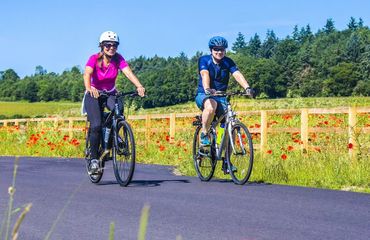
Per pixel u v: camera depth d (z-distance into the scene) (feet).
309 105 208.64
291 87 561.02
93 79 26.50
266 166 32.22
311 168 32.17
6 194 24.08
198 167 30.32
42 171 36.50
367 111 37.58
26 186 27.14
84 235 15.83
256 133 48.39
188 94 537.65
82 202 21.75
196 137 30.48
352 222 17.56
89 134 28.17
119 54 26.76
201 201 21.97
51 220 18.04
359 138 39.11
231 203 21.43
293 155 38.52
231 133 27.78
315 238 15.30
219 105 28.30
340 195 23.72
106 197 23.15
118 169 27.04
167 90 537.65
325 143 40.06
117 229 16.61
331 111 39.78
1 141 73.51
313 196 23.40
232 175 28.27
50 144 61.21
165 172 36.11
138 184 28.04
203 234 15.84
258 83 559.38
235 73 27.86
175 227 16.83
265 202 21.68
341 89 532.32
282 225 17.07
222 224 17.26
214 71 27.91
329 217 18.42
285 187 26.63
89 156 28.48
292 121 59.06
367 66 528.22
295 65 568.41
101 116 27.04
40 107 557.33
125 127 26.20
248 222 17.58
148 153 52.75
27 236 15.72
